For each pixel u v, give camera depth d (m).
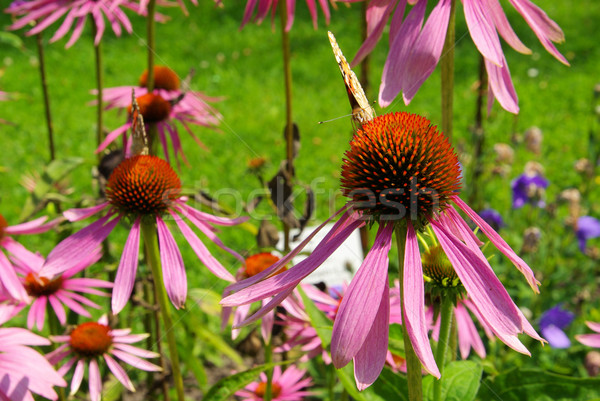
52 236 0.93
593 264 0.69
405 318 0.34
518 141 0.71
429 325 0.45
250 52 1.90
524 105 1.46
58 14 0.56
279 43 1.97
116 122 1.38
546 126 1.34
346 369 0.42
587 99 1.50
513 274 0.61
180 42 1.98
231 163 1.18
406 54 0.38
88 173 1.17
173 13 2.24
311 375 0.60
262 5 0.51
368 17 0.42
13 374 0.40
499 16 0.39
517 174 1.07
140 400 0.62
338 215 0.38
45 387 0.40
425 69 0.38
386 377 0.42
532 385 0.42
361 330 0.34
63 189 0.55
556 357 0.60
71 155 1.25
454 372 0.42
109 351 0.48
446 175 0.37
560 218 0.90
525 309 0.58
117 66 1.75
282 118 1.41
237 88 1.62
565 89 1.57
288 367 0.55
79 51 1.86
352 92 0.39
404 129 0.37
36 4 0.56
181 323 0.55
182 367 0.65
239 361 0.56
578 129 1.32
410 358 0.36
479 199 0.67
